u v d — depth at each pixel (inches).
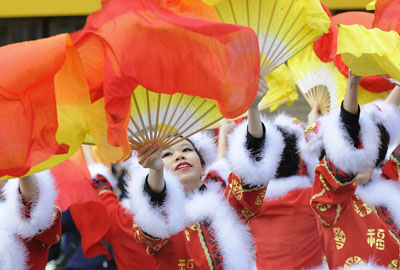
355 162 255.6
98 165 318.0
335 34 253.1
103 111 203.8
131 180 255.6
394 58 231.1
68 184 270.8
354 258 272.5
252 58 208.7
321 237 284.5
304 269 309.9
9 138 197.6
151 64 195.6
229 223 265.6
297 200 315.9
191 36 198.1
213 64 201.5
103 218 280.7
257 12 227.0
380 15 249.3
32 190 247.0
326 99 319.0
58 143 201.2
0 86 195.9
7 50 199.9
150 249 260.5
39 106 198.5
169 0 209.6
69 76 198.2
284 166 319.3
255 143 255.9
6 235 248.8
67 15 581.6
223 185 301.3
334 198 268.8
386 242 275.9
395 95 301.0
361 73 239.9
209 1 225.3
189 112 225.3
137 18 195.2
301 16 225.9
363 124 257.4
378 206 291.1
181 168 275.9
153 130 227.9
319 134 274.5
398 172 291.7
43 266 266.7
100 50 199.8
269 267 314.0
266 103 354.6
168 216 247.1
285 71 355.3
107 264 374.9
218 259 260.5
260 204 267.7
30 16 586.2
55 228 259.9
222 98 205.8
